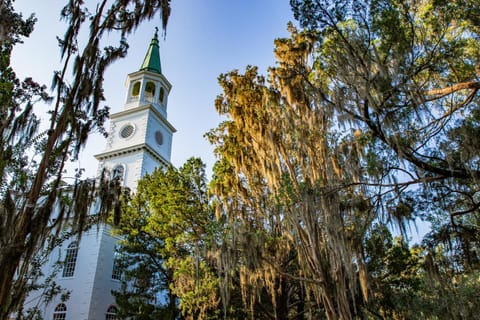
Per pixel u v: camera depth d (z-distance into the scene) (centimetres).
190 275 1463
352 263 1008
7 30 740
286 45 1277
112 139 3359
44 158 738
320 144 1155
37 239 684
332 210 1028
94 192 899
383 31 857
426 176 973
